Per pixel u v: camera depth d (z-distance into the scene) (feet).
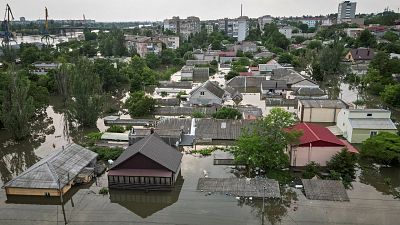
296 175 127.85
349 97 261.85
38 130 192.03
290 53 452.76
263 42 595.88
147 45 480.23
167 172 115.34
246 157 126.41
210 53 466.29
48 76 276.62
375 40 474.90
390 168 134.10
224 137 162.30
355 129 158.10
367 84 288.51
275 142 126.93
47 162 118.32
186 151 150.61
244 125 167.32
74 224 100.07
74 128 193.47
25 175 115.55
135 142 142.41
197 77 347.97
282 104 231.50
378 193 115.96
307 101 200.95
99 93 208.95
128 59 438.40
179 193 115.75
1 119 167.73
